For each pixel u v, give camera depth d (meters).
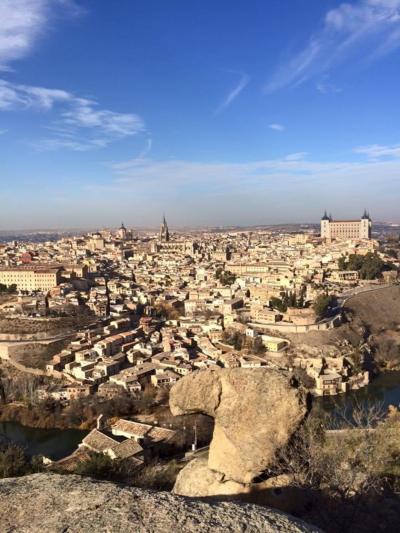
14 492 13.01
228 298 193.12
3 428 105.06
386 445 25.70
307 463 20.48
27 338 150.38
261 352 140.12
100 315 179.75
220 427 21.47
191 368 124.38
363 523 18.70
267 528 10.94
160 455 77.62
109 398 109.31
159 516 11.38
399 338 160.75
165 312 192.50
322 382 117.38
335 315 163.38
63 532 10.87
